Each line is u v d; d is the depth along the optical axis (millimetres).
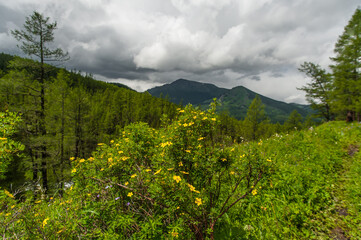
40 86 14594
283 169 4934
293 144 7559
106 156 3010
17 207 2498
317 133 8852
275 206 3523
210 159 2670
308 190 3939
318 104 29219
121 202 2643
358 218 3078
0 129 3775
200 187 2713
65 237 2158
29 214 2396
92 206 2568
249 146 2801
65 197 3205
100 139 34594
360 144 7004
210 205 2689
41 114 15375
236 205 3471
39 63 14219
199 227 2324
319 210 3482
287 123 48000
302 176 4473
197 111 2957
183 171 2604
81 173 2707
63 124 18344
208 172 2729
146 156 3102
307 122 43281
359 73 18375
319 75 28016
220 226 3102
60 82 17859
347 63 18672
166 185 2074
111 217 2449
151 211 2451
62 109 18203
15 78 13750
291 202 3674
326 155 5980
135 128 3211
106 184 2600
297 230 3061
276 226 3125
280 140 8570
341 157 6074
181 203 2053
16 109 13312
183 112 3041
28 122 14602
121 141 3250
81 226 2367
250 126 29078
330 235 2908
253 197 3611
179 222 2117
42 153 15531
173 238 2029
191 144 2742
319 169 5000
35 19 13625
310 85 29453
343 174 4816
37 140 14461
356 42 17672
